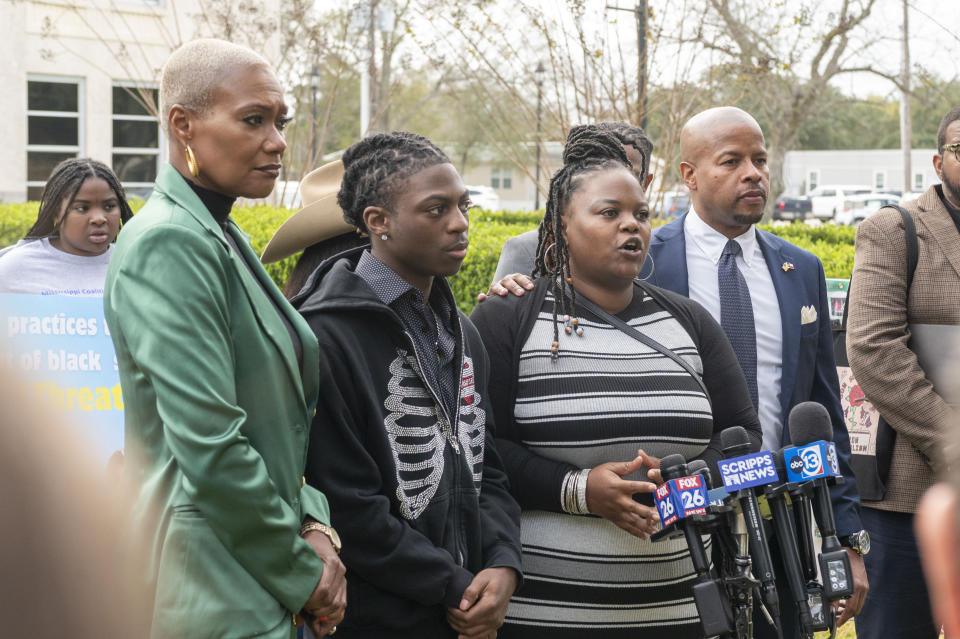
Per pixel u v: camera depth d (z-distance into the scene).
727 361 3.01
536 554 2.77
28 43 17.52
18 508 0.54
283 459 2.18
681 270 3.48
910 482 3.55
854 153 54.16
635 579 2.74
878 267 3.59
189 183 2.25
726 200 3.43
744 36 11.97
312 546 2.15
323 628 2.19
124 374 2.10
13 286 3.79
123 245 2.10
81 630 0.56
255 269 2.35
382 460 2.46
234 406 2.04
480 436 2.68
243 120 2.21
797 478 2.45
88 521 0.56
